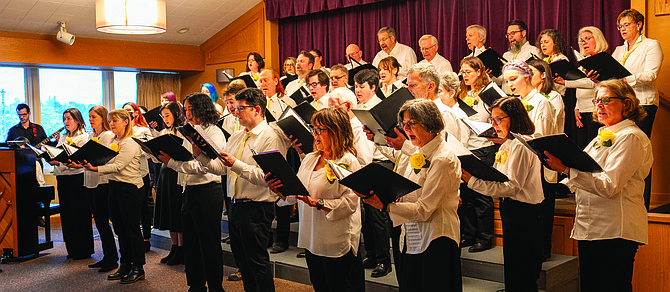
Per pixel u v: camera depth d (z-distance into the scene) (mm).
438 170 2559
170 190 5398
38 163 7965
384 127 3035
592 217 2854
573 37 6039
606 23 5801
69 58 8266
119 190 4805
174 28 8773
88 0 7543
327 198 2961
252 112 3689
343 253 2955
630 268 2836
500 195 2979
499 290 3730
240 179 3629
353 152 3047
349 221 2984
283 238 5086
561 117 3840
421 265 2631
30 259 5867
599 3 5809
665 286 3992
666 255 3982
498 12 6570
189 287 4535
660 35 5117
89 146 4363
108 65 8617
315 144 3107
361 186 2490
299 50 8516
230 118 5332
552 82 3896
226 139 4332
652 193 5027
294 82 6246
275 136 3707
